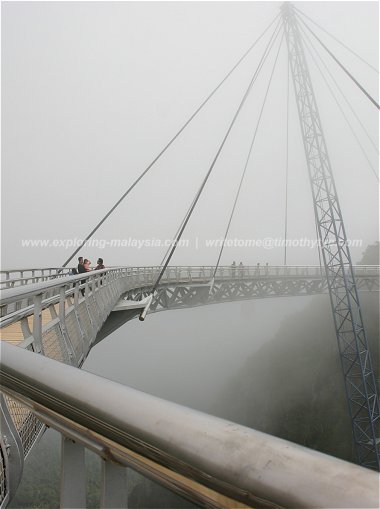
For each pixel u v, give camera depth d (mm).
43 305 6906
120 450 969
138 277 31562
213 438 734
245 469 642
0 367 1507
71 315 8602
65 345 6883
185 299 39562
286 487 574
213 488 695
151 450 823
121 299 23984
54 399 1158
